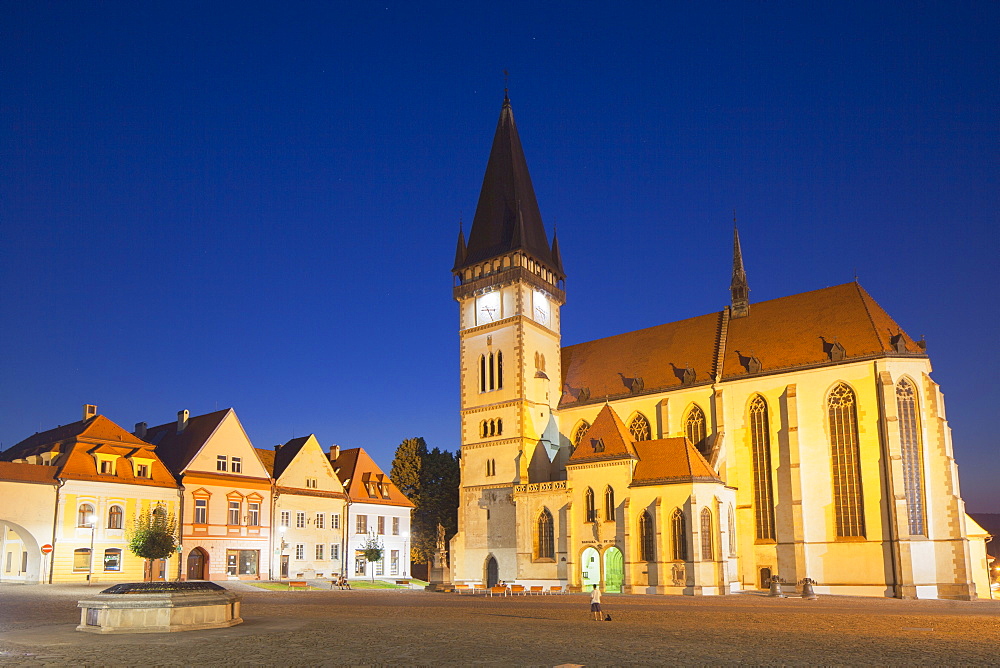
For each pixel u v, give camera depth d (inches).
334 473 4124.0
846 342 3289.9
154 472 3417.8
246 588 3009.4
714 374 3550.7
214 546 3508.9
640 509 3134.8
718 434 3440.0
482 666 993.5
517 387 3882.9
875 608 2217.0
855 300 3398.1
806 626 1600.6
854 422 3169.3
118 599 1358.3
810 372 3292.3
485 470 3902.6
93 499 3166.8
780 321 3565.5
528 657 1080.8
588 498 3319.4
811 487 3208.7
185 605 1398.9
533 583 3447.3
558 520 3417.8
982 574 3280.0
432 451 5457.7
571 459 3395.7
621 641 1290.6
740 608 2192.4
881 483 3063.5
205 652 1101.1
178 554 3368.6
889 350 3161.9
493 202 4249.5
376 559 3838.6
